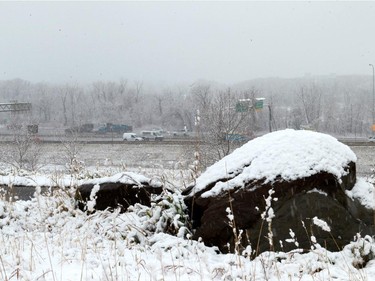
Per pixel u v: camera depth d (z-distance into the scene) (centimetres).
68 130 4972
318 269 491
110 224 658
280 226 583
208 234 617
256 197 604
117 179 775
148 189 759
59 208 744
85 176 1023
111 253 545
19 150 3102
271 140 658
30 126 4228
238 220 602
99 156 3500
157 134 5619
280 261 539
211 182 668
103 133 6375
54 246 580
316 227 577
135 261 510
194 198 669
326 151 633
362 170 2361
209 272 457
